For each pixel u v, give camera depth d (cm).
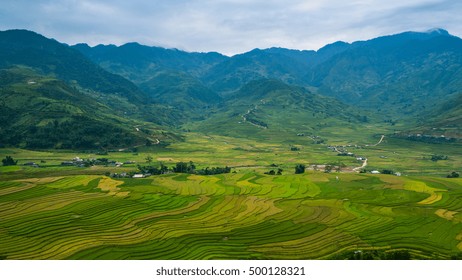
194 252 11681
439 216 15025
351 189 19500
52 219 14300
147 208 15962
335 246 12156
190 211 15650
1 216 14562
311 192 18900
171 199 17375
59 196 17438
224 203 16825
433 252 11681
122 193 18238
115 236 12850
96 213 15150
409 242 12406
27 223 13812
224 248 11988
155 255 11444
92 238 12612
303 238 12825
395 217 14900
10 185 19325
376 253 11325
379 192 18750
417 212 15550
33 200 16725
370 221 14450
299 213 15400
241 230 13525
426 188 19650
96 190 18738
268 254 11569
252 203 16838
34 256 11206
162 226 13838
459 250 11800
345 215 15150
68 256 11244
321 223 14225
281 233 13262
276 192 18838
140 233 13150
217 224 14138
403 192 18712
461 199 17512
